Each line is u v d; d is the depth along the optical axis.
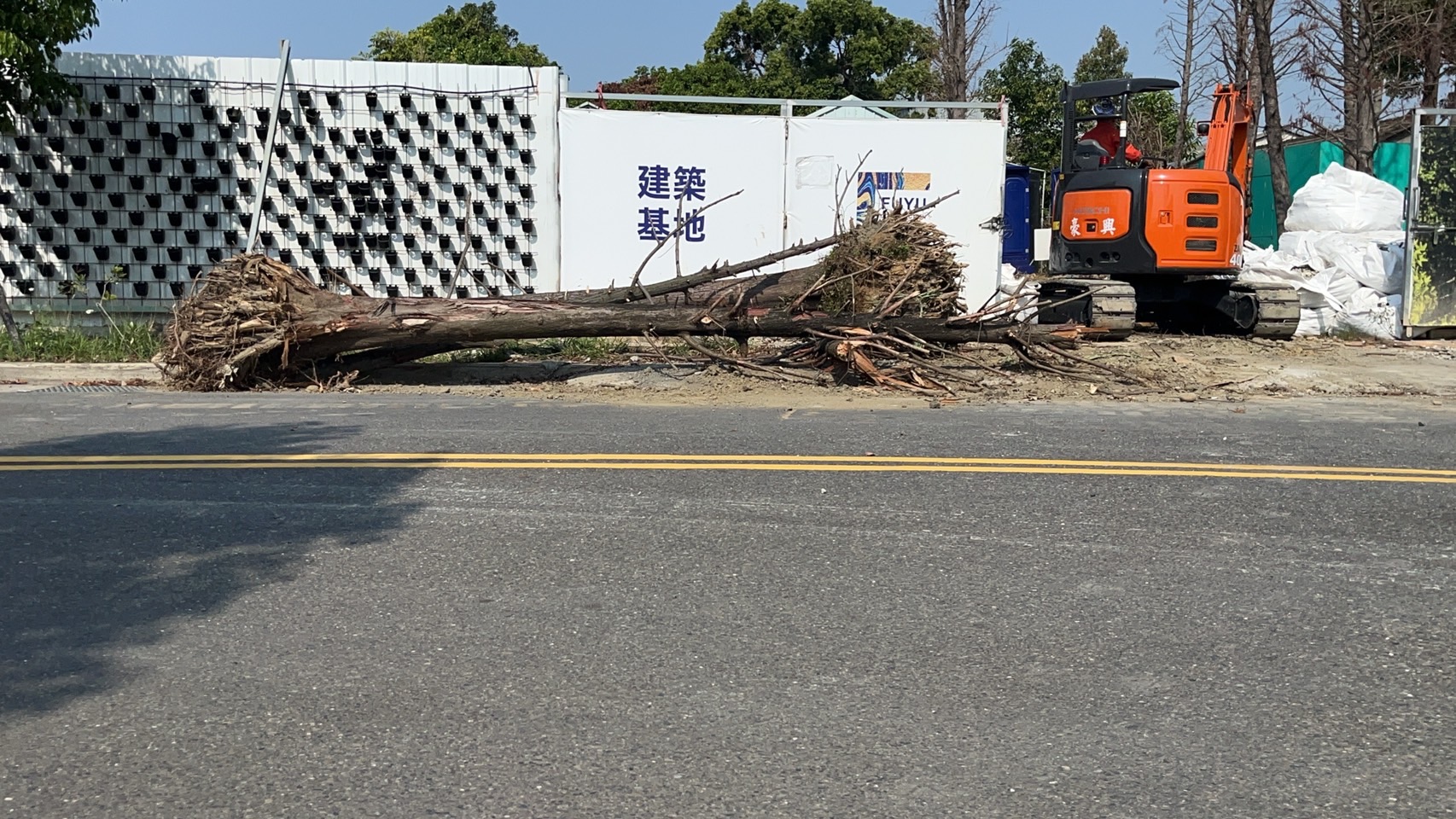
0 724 3.58
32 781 3.25
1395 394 10.41
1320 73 24.22
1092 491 6.32
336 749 3.43
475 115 14.20
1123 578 4.90
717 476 6.62
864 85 46.25
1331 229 16.67
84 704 3.71
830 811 3.09
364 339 10.44
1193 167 15.84
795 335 10.63
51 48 12.34
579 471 6.75
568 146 14.36
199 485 6.43
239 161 13.98
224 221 14.00
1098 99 14.97
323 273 14.10
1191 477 6.66
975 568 5.02
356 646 4.17
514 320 10.51
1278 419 8.80
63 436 7.89
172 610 4.52
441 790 3.20
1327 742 3.48
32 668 3.98
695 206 14.55
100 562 5.08
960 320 10.52
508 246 14.39
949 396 9.95
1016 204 20.22
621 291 11.02
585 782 3.24
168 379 10.68
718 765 3.34
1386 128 26.11
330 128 14.02
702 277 11.03
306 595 4.68
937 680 3.90
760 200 14.64
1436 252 14.48
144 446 7.51
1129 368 11.10
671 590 4.75
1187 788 3.21
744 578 4.88
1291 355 12.74
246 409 9.14
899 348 10.41
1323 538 5.46
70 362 12.16
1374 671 3.98
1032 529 5.59
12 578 4.88
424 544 5.34
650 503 6.04
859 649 4.14
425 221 14.27
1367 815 3.09
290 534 5.50
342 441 7.67
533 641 4.22
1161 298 14.85
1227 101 14.84
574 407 9.27
